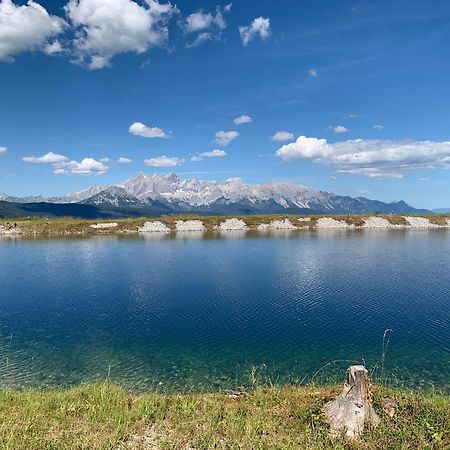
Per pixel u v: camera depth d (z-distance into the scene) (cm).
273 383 2598
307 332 3612
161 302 4788
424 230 15912
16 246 11475
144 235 14888
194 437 1461
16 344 3394
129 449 1377
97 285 5856
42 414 1664
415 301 4653
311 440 1438
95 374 2769
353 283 5716
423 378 2645
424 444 1358
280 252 9381
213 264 7712
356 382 1583
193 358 3058
